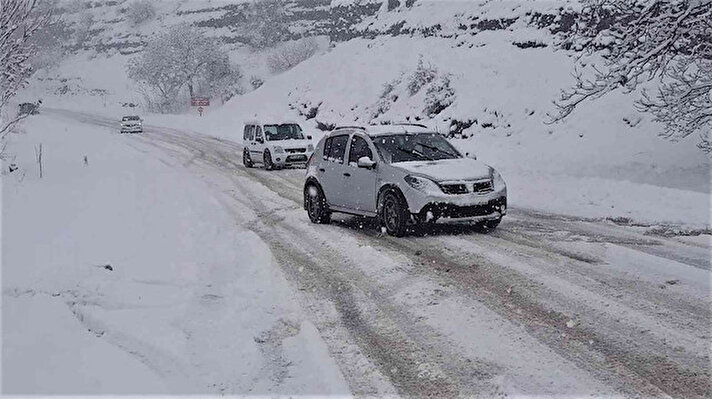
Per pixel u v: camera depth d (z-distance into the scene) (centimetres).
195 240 1055
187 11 9912
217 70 7062
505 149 2442
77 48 10275
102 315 655
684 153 1823
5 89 1538
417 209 1023
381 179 1090
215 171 2347
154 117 6512
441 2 4428
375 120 3669
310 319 650
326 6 7681
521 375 499
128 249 952
